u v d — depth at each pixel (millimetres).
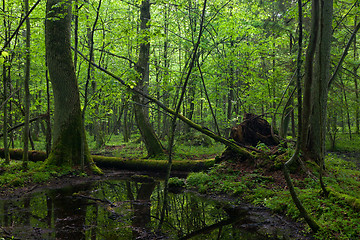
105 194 7801
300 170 7977
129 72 10383
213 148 16516
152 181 9906
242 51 14672
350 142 18875
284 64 13945
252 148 9789
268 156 9023
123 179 10109
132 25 12023
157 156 12977
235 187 7988
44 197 7250
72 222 5422
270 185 7793
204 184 8797
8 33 9938
